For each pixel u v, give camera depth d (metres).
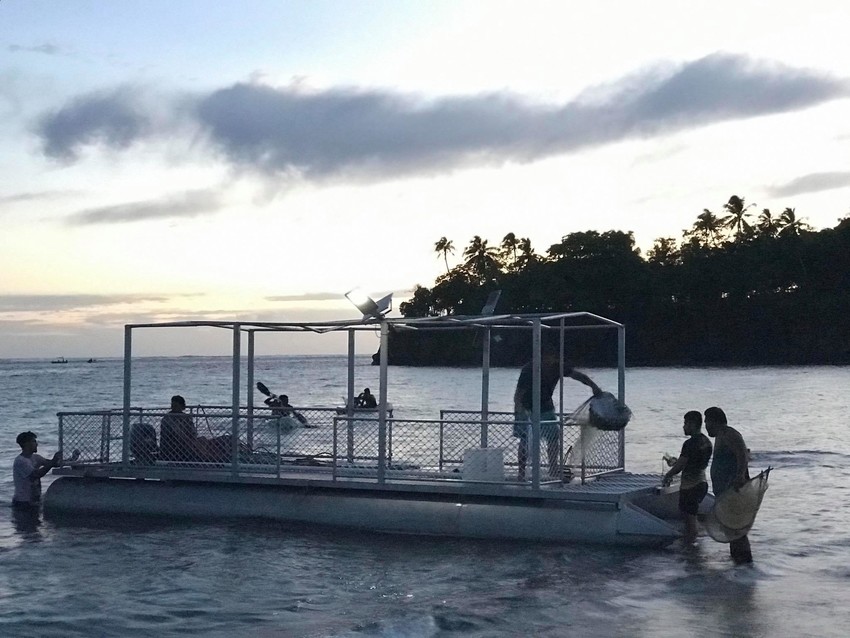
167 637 8.52
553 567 10.80
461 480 12.55
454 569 10.76
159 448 14.22
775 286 103.31
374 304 12.77
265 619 9.03
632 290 102.62
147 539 12.54
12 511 14.71
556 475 12.38
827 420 34.88
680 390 57.19
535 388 12.00
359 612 9.19
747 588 9.95
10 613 9.29
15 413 43.50
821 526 13.70
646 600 9.46
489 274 117.62
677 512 13.30
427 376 74.12
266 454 14.21
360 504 12.73
